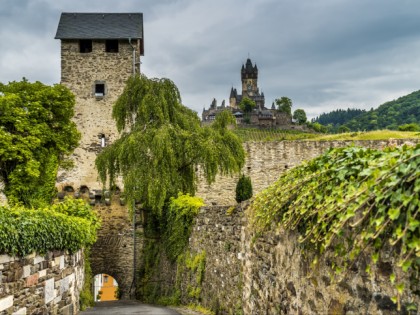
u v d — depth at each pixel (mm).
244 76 178500
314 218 5215
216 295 12906
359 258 4242
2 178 24000
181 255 17750
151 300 22188
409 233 3469
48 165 24797
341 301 4621
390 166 3871
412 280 3492
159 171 21281
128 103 23750
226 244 12008
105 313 14922
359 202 4012
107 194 28234
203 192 33938
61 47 30672
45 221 10219
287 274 6504
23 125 22734
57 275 11383
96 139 29953
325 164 5211
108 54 30781
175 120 23438
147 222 24328
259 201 8094
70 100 25266
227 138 24297
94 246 27562
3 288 7746
